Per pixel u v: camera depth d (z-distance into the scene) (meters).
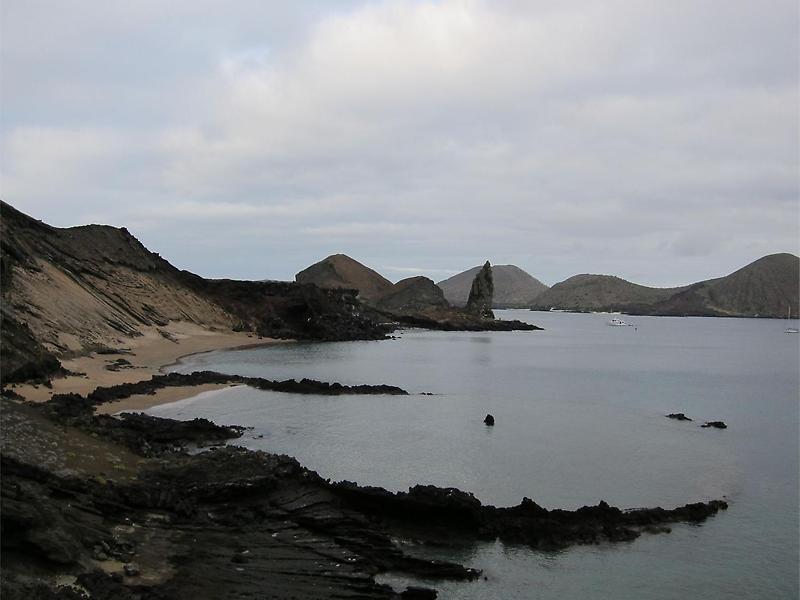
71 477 20.78
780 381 80.75
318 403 50.88
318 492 24.31
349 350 107.00
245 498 23.33
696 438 43.19
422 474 31.64
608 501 28.77
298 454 34.34
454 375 77.31
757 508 28.34
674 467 35.12
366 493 24.05
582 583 20.69
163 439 33.56
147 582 16.44
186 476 23.55
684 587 20.75
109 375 53.78
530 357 107.88
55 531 16.11
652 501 29.06
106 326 74.75
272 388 55.81
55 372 47.91
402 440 38.91
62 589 14.54
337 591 18.00
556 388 68.00
